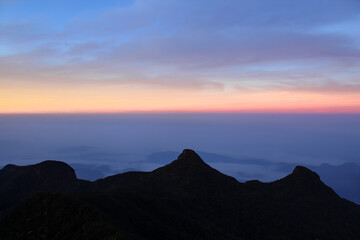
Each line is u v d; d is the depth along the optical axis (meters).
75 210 32.50
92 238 27.50
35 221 31.36
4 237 29.59
